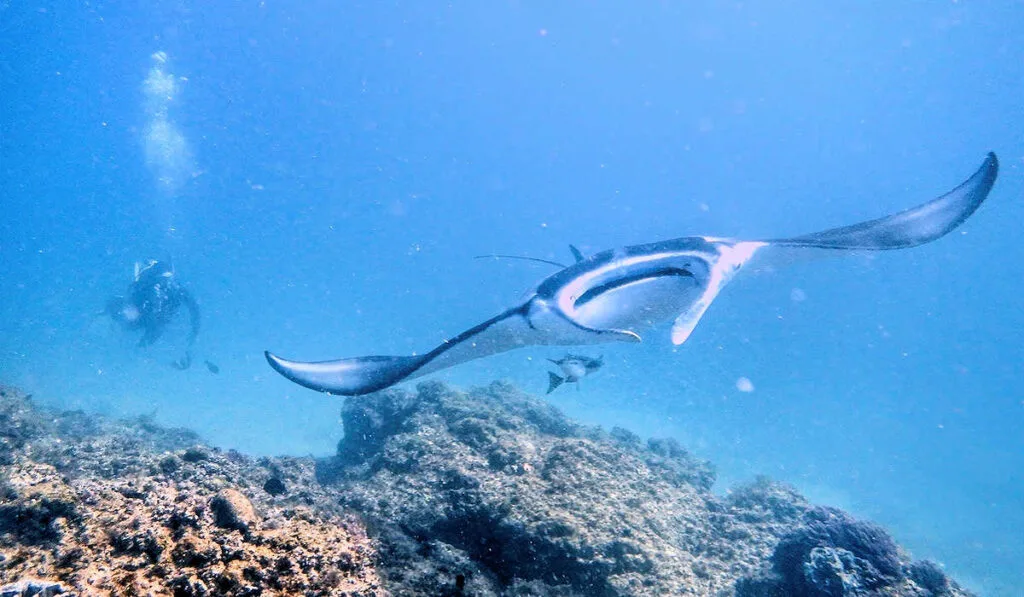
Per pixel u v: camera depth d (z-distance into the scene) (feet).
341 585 9.20
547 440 22.89
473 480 16.93
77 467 16.94
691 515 20.80
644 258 14.43
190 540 8.73
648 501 17.89
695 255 14.57
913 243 15.49
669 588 14.21
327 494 18.12
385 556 12.64
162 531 8.86
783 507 24.32
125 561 8.37
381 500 16.92
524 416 29.04
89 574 7.99
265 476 17.74
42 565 8.06
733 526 21.52
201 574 8.32
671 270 14.32
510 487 16.56
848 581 15.19
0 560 8.04
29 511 8.74
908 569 16.14
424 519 15.87
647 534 15.78
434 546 13.66
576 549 14.38
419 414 25.49
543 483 17.20
